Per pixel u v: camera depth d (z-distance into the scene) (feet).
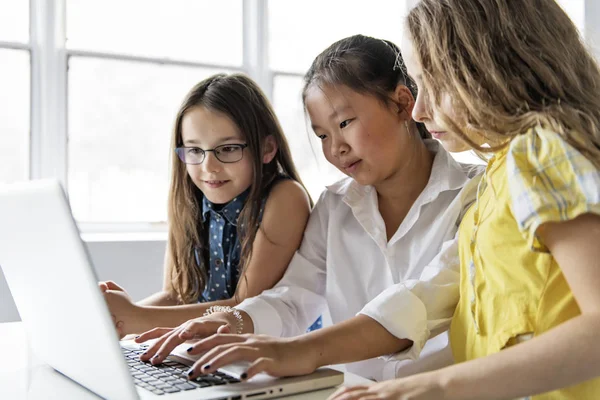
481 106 2.52
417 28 2.82
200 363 2.59
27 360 3.29
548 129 2.32
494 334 2.65
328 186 4.37
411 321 3.05
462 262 3.10
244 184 4.65
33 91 8.01
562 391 2.48
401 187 4.03
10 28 7.95
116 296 4.13
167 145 8.70
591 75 2.69
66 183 8.20
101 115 8.36
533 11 2.65
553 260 2.49
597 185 2.11
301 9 9.46
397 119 3.87
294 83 9.39
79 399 2.52
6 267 2.94
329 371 2.72
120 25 8.44
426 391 2.14
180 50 8.79
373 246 4.09
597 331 1.98
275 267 4.44
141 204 8.62
